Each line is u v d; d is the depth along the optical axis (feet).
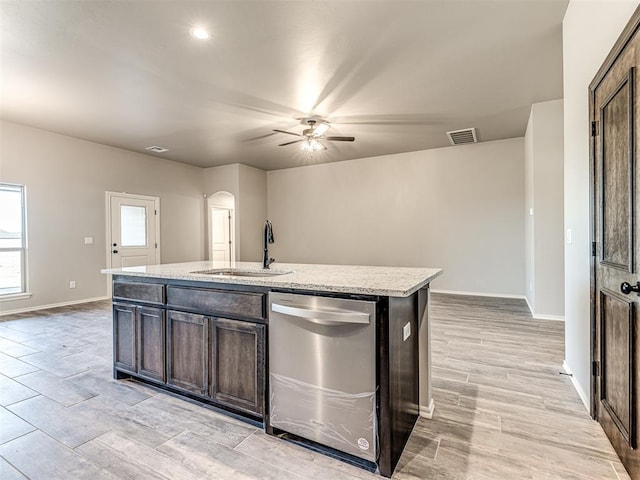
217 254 26.04
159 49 9.57
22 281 16.03
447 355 10.14
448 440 6.00
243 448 5.80
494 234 19.30
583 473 5.13
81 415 6.89
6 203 15.61
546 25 8.66
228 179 24.58
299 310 5.60
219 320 6.77
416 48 9.64
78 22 8.30
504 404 7.25
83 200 18.17
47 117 14.85
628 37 4.93
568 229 8.39
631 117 4.87
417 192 21.38
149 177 21.59
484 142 19.42
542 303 14.29
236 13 8.03
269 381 6.16
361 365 5.23
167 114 14.56
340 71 10.93
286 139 18.25
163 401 7.48
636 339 4.82
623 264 5.22
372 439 5.18
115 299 8.59
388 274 7.02
